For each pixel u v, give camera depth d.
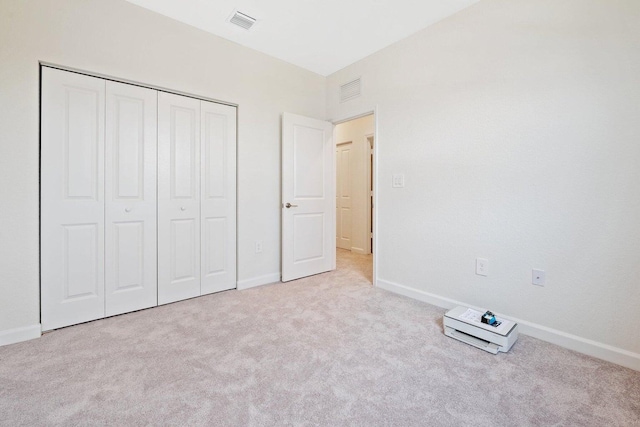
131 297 2.26
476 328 1.75
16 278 1.80
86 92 2.04
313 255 3.35
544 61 1.81
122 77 2.14
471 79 2.17
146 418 1.17
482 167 2.12
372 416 1.19
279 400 1.28
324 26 2.46
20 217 1.81
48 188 1.92
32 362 1.56
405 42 2.62
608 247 1.61
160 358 1.61
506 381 1.42
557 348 1.75
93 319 2.10
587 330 1.69
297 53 2.94
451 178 2.31
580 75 1.68
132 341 1.80
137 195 2.27
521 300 1.95
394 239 2.76
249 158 2.87
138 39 2.21
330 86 3.45
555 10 1.77
